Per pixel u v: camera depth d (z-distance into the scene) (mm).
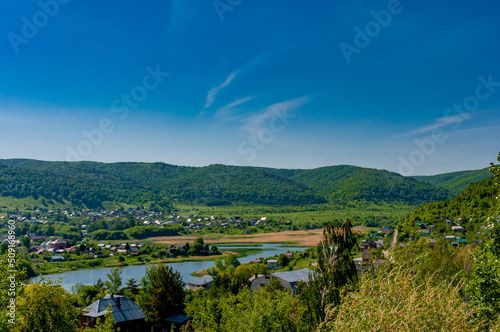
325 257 23281
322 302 21844
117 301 50844
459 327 13000
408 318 12695
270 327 28938
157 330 53688
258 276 83812
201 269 147750
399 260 19844
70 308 39812
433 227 148250
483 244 22188
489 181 167250
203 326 37250
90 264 164875
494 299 18781
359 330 13336
